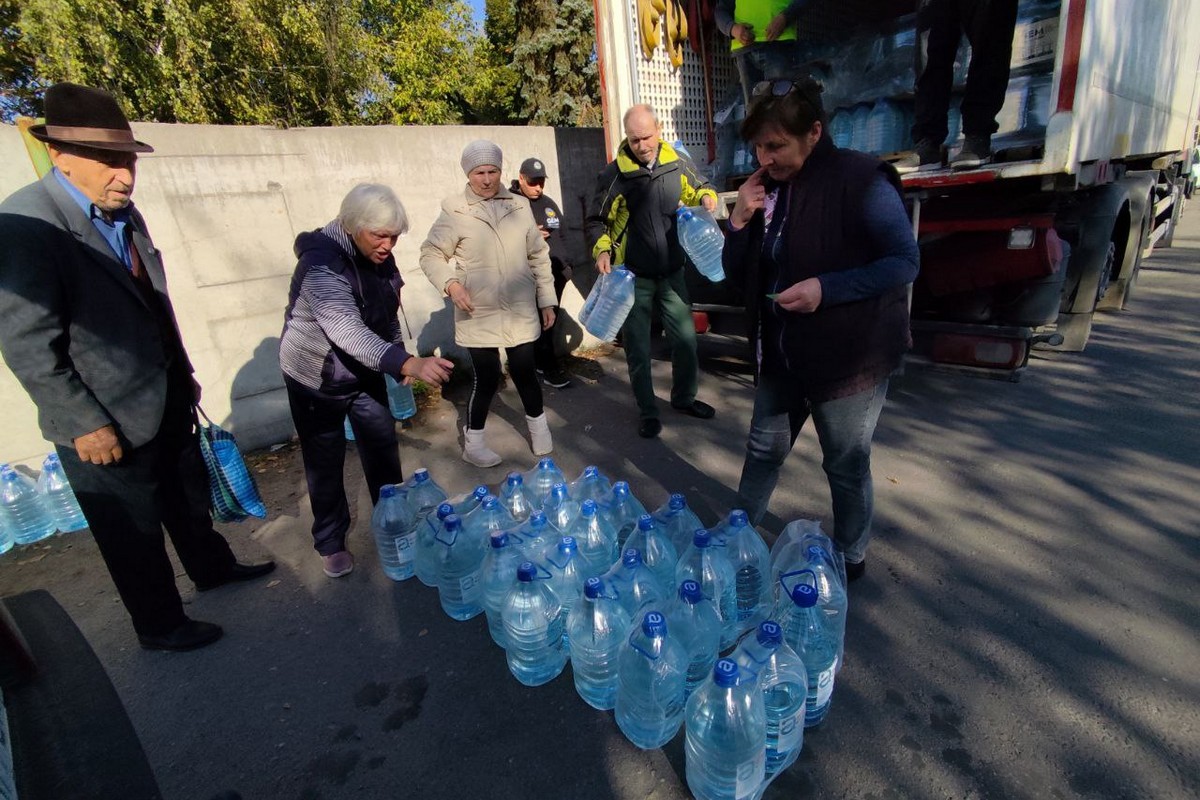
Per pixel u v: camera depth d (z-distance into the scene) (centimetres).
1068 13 318
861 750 180
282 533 323
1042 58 396
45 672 235
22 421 346
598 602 196
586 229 617
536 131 559
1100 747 175
